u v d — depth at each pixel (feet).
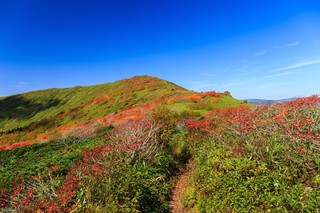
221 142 47.80
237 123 50.39
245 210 28.71
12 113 387.14
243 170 33.53
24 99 425.28
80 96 373.61
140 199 35.09
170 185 45.37
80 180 38.24
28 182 44.32
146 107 160.56
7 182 48.24
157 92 230.68
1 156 92.38
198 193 38.32
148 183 40.55
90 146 71.61
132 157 46.42
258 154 35.14
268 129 41.78
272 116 50.03
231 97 145.89
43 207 32.55
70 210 31.58
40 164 57.88
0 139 252.21
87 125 152.05
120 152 47.80
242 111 67.92
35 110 378.73
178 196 42.34
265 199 28.30
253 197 29.43
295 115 41.98
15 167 63.00
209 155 43.80
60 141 103.96
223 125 59.00
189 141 66.44
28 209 32.86
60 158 61.82
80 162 52.01
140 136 54.70
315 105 48.44
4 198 41.22
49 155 76.33
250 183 30.96
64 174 49.32
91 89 385.50
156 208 36.55
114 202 32.48
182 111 105.19
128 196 34.40
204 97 148.36
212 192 35.40
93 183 35.37
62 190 35.55
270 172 31.24
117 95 267.59
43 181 43.11
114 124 124.47
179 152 62.18
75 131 131.85
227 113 77.71
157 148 54.39
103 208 31.58
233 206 30.25
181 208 38.42
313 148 32.07
